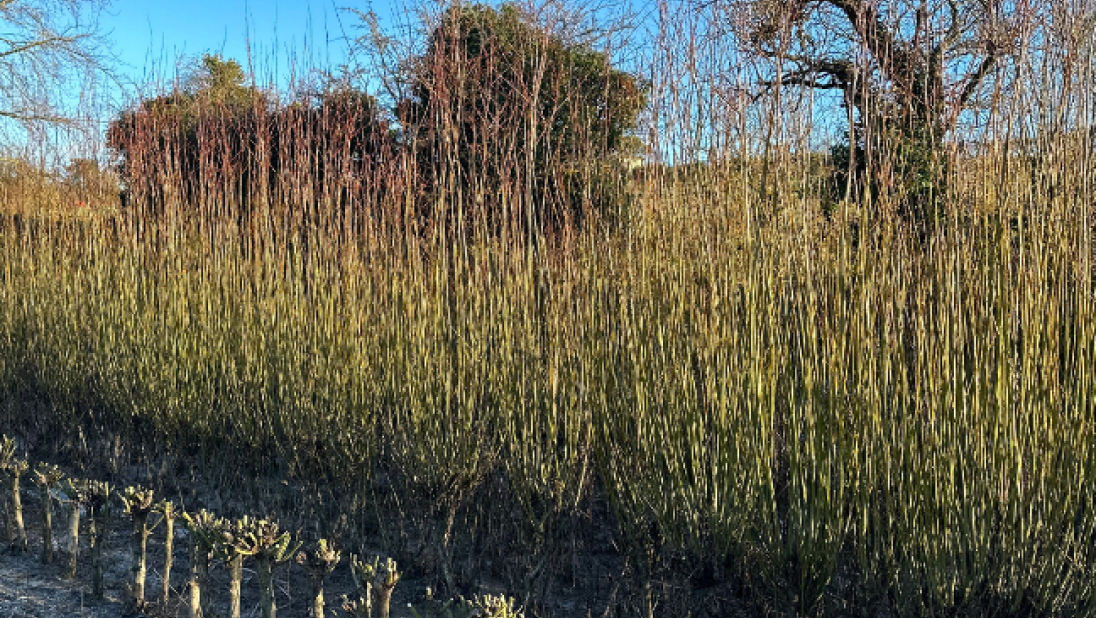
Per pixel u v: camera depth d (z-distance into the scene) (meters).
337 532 2.97
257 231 3.68
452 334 2.99
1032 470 1.92
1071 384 1.92
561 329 2.77
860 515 2.08
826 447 2.08
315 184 3.72
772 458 2.43
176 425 3.80
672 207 2.48
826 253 2.22
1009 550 1.94
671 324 2.44
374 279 3.29
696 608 2.37
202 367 3.75
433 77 3.06
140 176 4.37
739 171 2.34
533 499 2.88
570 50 2.92
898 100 2.09
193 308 3.89
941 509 1.98
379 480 3.45
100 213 4.85
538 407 2.74
